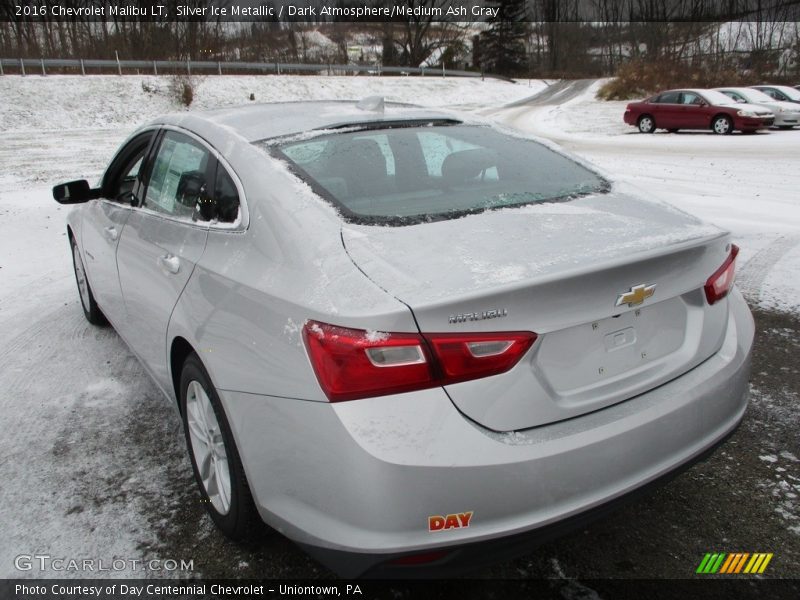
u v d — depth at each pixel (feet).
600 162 41.70
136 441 9.59
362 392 5.13
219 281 6.75
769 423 9.53
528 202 7.29
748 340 7.11
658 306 6.25
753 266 17.19
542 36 267.18
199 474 7.70
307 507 5.58
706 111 60.29
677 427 6.07
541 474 5.29
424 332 5.09
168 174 9.17
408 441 5.05
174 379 8.23
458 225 6.43
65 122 90.84
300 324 5.51
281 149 7.64
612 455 5.62
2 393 11.27
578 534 7.38
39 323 14.84
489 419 5.28
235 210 7.27
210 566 7.00
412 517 5.09
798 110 61.82
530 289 5.25
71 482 8.57
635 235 6.36
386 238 6.10
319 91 135.85
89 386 11.49
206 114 9.28
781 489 8.02
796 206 25.27
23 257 20.98
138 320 9.37
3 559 7.15
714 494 7.98
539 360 5.49
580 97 140.56
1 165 47.67
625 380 6.01
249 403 5.98
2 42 139.74
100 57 144.05
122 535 7.52
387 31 208.23
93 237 11.87
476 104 143.84
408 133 8.59
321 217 6.41
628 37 231.71
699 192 29.37
